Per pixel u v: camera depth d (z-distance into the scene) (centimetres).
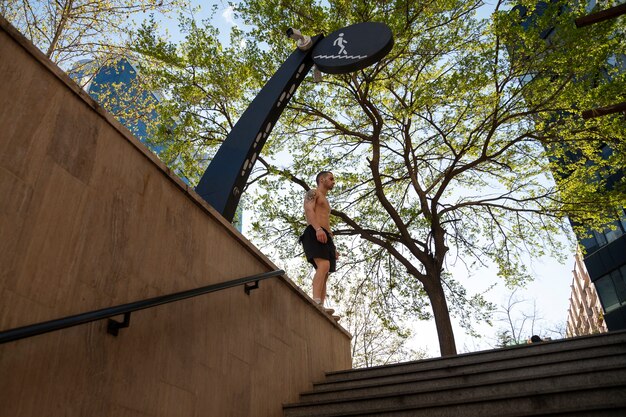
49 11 954
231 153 574
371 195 1636
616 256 2319
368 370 523
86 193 266
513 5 1288
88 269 256
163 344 303
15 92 232
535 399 342
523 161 1552
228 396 362
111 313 226
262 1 1190
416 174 1598
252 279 399
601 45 1180
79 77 1082
